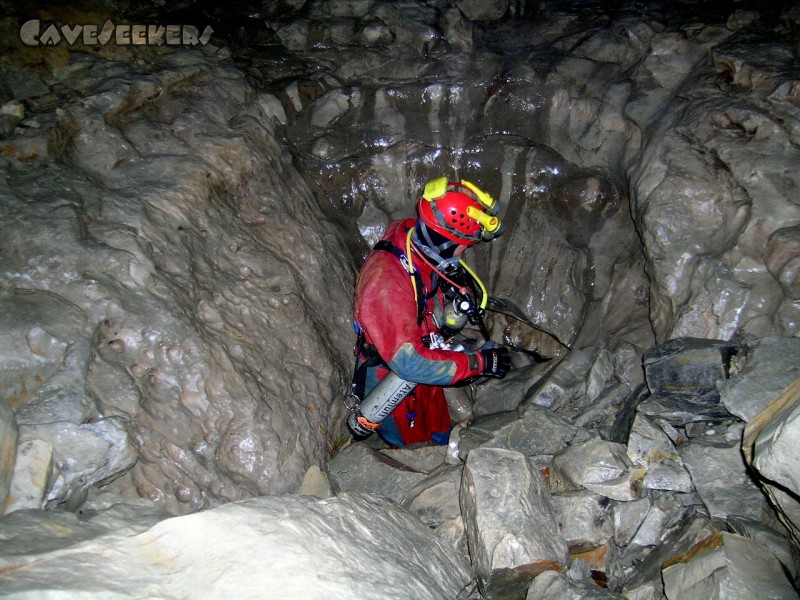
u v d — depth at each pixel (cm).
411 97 379
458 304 305
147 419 225
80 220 243
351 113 386
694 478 233
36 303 215
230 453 254
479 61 384
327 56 407
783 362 240
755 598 173
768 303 276
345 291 371
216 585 138
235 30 407
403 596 164
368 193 387
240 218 322
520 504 225
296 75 392
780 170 282
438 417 356
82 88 314
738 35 347
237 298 291
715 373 260
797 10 343
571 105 365
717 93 319
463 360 297
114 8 384
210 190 308
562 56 376
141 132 312
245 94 362
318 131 387
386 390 308
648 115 343
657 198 306
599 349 355
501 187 379
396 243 301
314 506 184
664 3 410
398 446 350
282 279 318
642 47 371
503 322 420
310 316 328
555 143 376
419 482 293
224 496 239
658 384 275
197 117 332
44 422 187
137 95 319
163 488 221
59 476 177
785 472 162
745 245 283
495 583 215
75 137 288
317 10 423
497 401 384
